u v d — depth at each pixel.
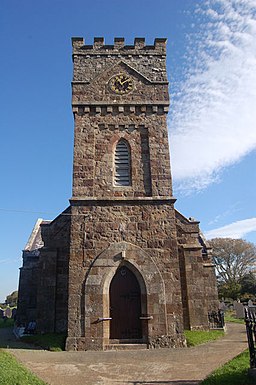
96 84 20.42
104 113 19.97
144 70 21.02
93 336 15.89
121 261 17.12
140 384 9.52
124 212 18.00
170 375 10.44
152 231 17.73
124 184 18.84
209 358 12.86
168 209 18.16
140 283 16.95
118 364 12.27
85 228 17.61
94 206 18.02
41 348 16.38
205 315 19.53
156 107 20.19
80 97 20.06
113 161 19.16
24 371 9.79
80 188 18.33
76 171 18.64
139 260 17.19
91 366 11.96
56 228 21.20
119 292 17.12
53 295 19.80
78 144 19.17
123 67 20.94
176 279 17.00
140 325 16.67
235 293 53.62
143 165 19.11
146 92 20.45
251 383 7.99
